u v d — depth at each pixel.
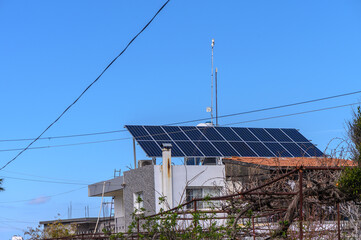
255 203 10.29
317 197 10.12
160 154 25.58
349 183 9.16
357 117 14.06
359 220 11.39
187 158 26.64
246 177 22.83
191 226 11.07
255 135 29.62
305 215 10.76
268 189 11.68
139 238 11.90
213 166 25.61
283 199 10.62
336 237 10.73
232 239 10.44
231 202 10.91
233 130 29.81
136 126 27.81
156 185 25.30
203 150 26.66
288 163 22.25
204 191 25.42
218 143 27.73
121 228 30.20
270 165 21.33
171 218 10.91
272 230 10.82
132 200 26.95
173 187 25.19
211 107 31.75
